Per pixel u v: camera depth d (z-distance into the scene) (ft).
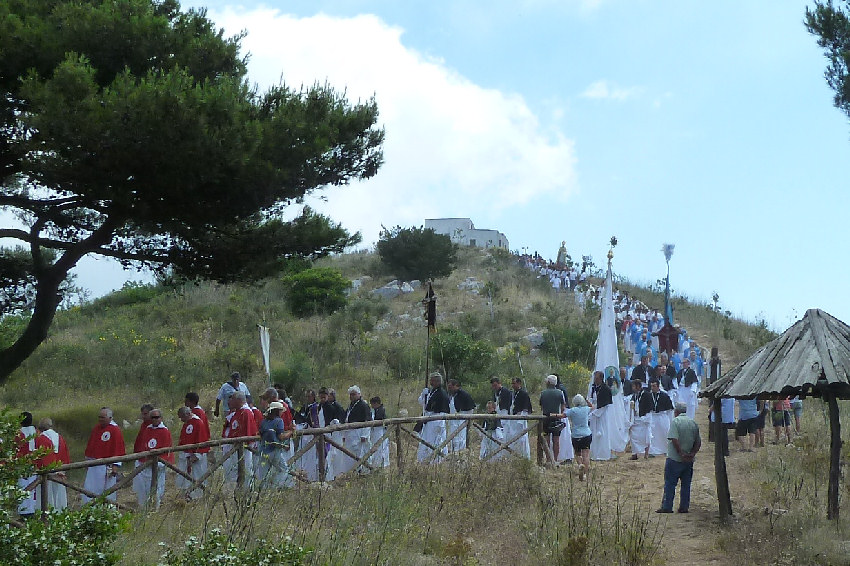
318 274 124.57
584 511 40.09
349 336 107.34
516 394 56.08
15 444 22.11
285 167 45.75
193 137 41.16
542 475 48.16
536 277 164.55
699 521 40.68
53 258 56.75
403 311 129.90
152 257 50.96
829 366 36.47
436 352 94.68
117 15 44.06
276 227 52.19
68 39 43.09
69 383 84.07
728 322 142.72
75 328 111.96
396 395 84.99
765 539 35.78
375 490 41.39
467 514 39.88
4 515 20.24
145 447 45.29
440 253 151.74
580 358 110.52
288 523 35.27
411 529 36.42
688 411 76.59
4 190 48.39
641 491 48.42
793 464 49.60
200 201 45.16
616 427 62.80
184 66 46.57
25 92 40.04
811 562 32.65
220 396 61.11
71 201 46.91
